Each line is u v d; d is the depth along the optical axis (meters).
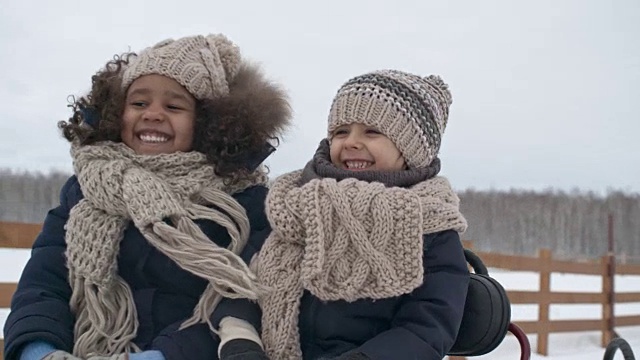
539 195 48.78
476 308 1.80
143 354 1.75
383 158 1.89
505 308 1.82
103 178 1.91
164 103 2.08
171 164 2.00
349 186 1.74
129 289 1.95
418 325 1.67
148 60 2.08
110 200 1.90
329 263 1.70
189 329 1.83
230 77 2.23
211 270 1.82
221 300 1.87
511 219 47.12
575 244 45.72
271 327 1.77
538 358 7.27
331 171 1.87
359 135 1.91
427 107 1.94
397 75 1.97
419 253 1.67
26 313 1.83
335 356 1.72
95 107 2.12
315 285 1.69
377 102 1.88
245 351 1.67
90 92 2.17
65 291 1.96
